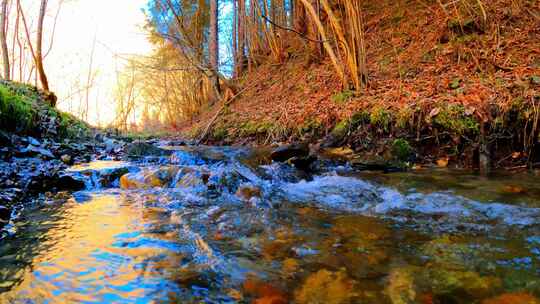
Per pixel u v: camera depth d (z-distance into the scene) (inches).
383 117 174.4
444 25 241.4
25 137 192.5
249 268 56.6
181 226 80.9
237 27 532.7
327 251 63.2
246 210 96.4
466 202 92.2
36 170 133.1
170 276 53.9
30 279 52.6
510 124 133.0
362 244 66.4
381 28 326.3
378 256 60.1
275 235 73.4
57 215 91.0
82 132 309.3
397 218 83.5
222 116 351.3
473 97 150.6
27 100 255.8
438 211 87.2
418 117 160.4
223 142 304.3
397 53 265.1
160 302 46.0
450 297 45.2
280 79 384.2
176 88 723.4
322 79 296.8
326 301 45.5
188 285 50.9
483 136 138.2
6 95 191.9
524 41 193.0
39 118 232.4
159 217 89.2
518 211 81.9
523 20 211.5
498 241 64.7
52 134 237.6
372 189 115.6
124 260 60.2
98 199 111.4
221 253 63.3
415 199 99.4
